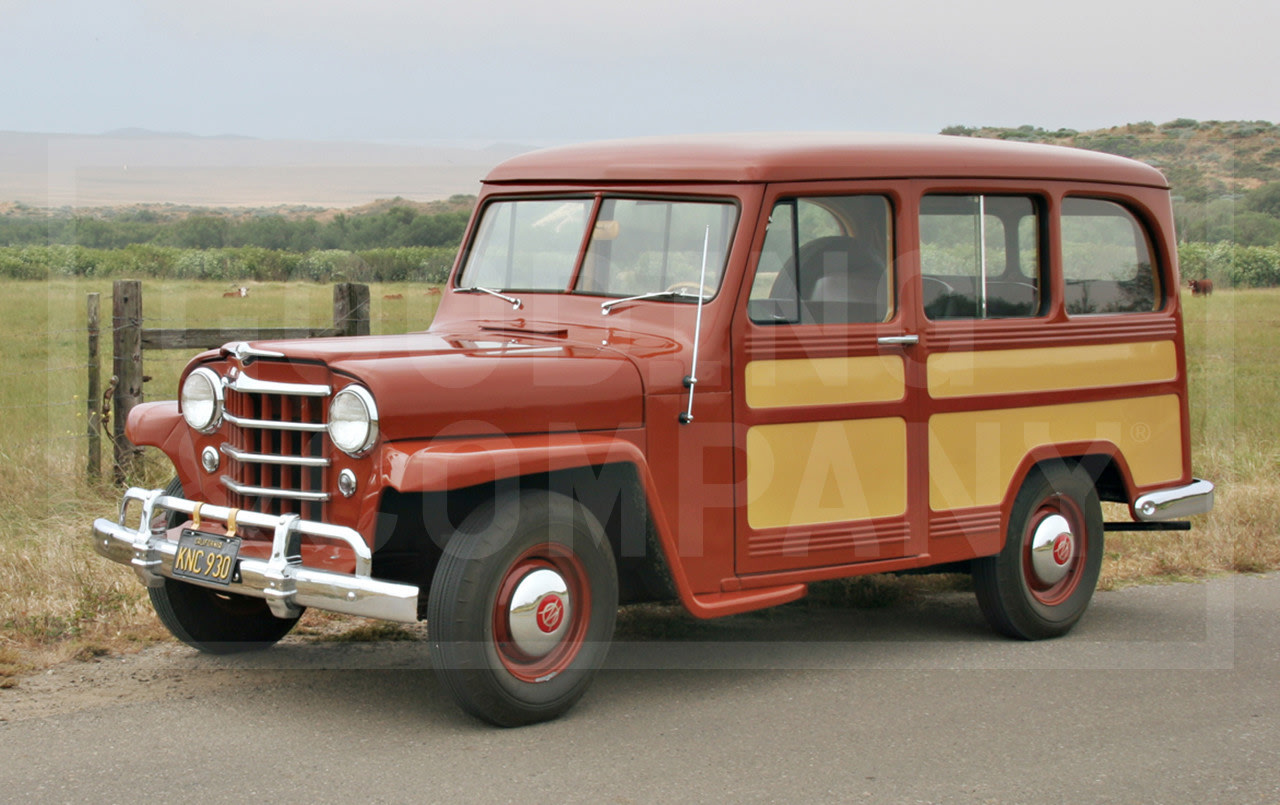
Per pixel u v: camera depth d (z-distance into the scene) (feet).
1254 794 12.26
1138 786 12.44
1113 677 16.49
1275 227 101.71
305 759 12.87
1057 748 13.57
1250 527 25.16
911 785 12.39
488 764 12.78
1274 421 37.35
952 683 16.12
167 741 13.37
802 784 12.37
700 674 16.40
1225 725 14.44
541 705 13.97
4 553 20.13
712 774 12.62
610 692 15.51
